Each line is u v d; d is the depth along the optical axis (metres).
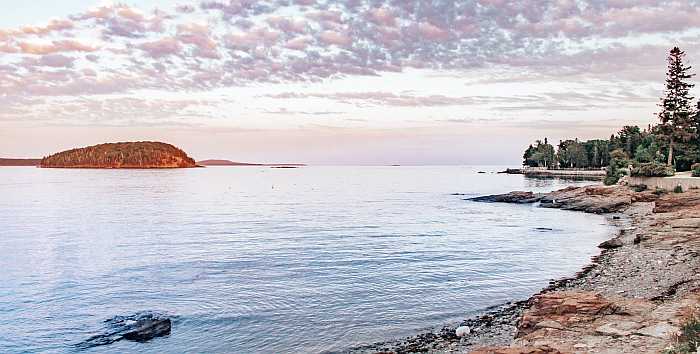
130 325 21.77
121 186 172.50
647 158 102.00
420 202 101.44
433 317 22.89
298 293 27.25
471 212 78.19
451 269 33.22
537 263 35.06
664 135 95.19
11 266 35.59
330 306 24.78
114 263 36.41
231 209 86.31
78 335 20.94
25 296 27.16
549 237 48.69
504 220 65.75
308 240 47.50
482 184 178.75
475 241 46.19
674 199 59.19
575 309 18.48
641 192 75.88
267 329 21.56
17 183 194.12
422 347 18.84
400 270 33.00
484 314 23.11
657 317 17.23
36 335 20.98
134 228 58.88
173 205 95.38
